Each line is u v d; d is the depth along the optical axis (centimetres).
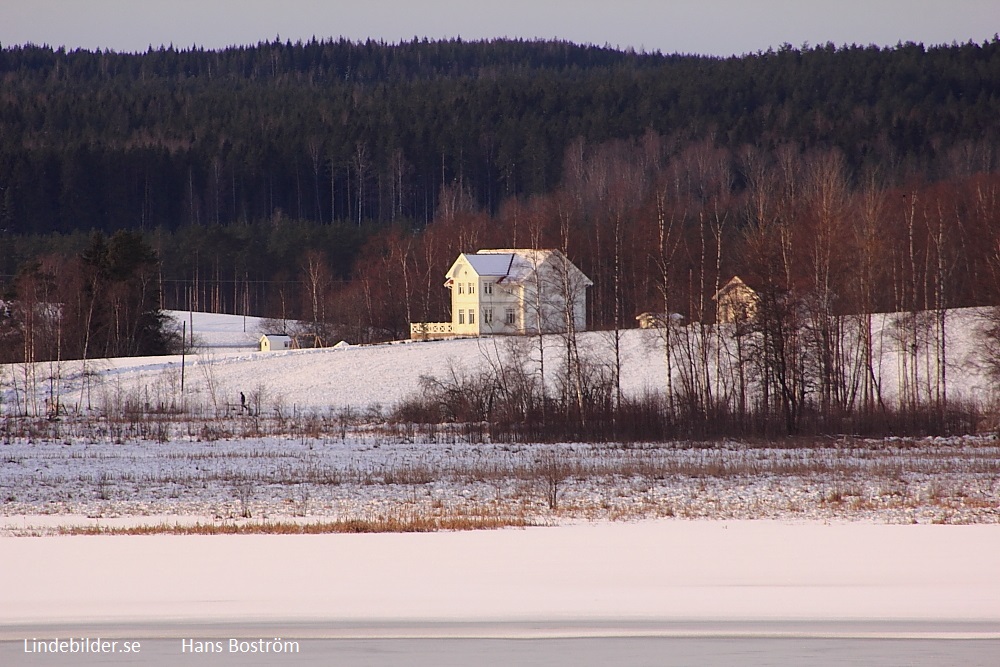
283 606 7906
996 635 7288
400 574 8775
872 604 7981
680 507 12038
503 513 11656
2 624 7488
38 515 11612
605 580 8619
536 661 6800
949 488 13425
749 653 6950
